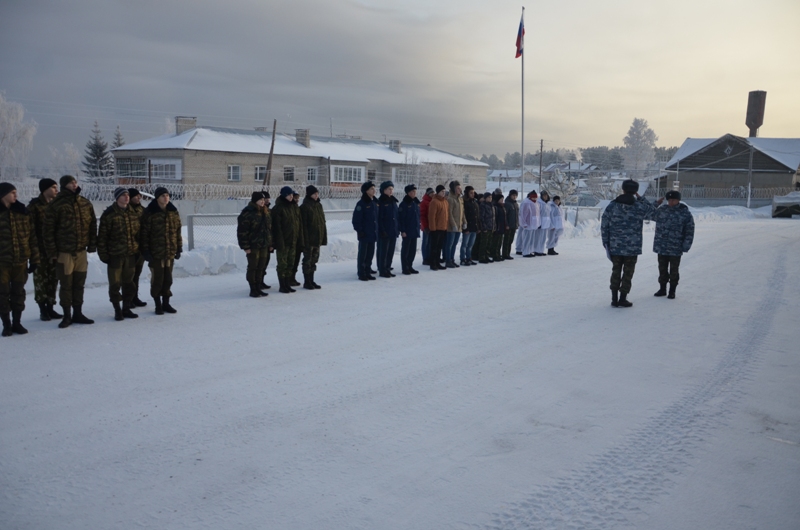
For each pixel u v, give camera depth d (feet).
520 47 89.71
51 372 19.89
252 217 32.63
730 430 16.08
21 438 14.99
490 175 383.24
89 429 15.58
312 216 35.81
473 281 40.75
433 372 20.67
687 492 12.78
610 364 21.89
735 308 32.37
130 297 28.02
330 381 19.60
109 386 18.71
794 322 29.07
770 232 91.97
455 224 47.16
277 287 36.88
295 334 25.45
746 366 21.83
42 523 11.42
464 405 17.65
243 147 161.48
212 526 11.37
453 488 12.84
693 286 39.83
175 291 34.78
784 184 201.26
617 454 14.53
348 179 183.42
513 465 13.91
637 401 18.15
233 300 32.45
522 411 17.24
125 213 27.09
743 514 11.98
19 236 23.91
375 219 39.86
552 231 58.65
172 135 171.12
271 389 18.74
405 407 17.44
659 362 22.22
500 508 12.08
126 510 11.90
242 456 14.23
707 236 83.10
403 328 26.84
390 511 11.93
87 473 13.34
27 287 33.17
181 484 12.91
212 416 16.56
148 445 14.73
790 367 21.79
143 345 23.31
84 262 26.40
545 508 12.08
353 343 24.18
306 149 176.96
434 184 191.52
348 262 49.60
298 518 11.66
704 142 220.02
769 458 14.47
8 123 162.09
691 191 211.61
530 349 23.72
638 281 41.86
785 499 12.57
